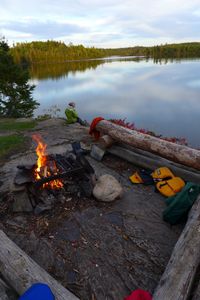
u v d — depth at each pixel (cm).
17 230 566
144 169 815
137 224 572
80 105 4381
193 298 363
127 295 417
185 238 441
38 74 11619
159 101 4425
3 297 363
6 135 1284
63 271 463
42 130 1340
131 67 13650
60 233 552
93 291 425
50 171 639
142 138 797
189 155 676
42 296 336
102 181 668
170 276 382
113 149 899
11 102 2588
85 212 611
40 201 623
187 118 3262
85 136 1191
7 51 2675
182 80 7069
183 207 548
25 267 401
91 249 507
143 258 484
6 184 745
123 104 4312
